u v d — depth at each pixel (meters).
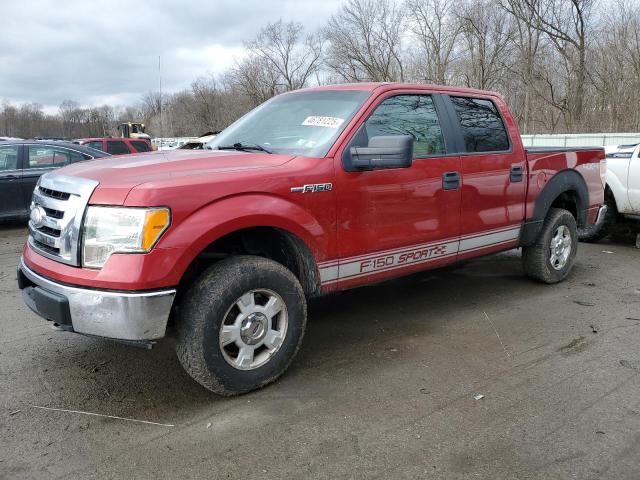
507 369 3.76
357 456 2.77
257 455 2.78
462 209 4.55
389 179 3.96
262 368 3.41
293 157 3.66
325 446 2.86
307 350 4.10
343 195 3.70
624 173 7.68
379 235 3.96
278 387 3.50
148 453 2.80
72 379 3.61
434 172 4.28
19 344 4.20
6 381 3.57
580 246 8.10
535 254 5.63
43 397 3.37
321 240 3.62
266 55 50.81
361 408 3.24
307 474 2.63
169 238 2.94
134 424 3.07
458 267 6.59
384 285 5.83
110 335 2.94
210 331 3.15
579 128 32.38
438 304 5.19
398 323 4.68
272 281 3.38
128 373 3.70
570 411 3.19
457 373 3.70
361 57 41.34
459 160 4.49
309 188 3.52
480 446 2.85
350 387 3.50
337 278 3.80
